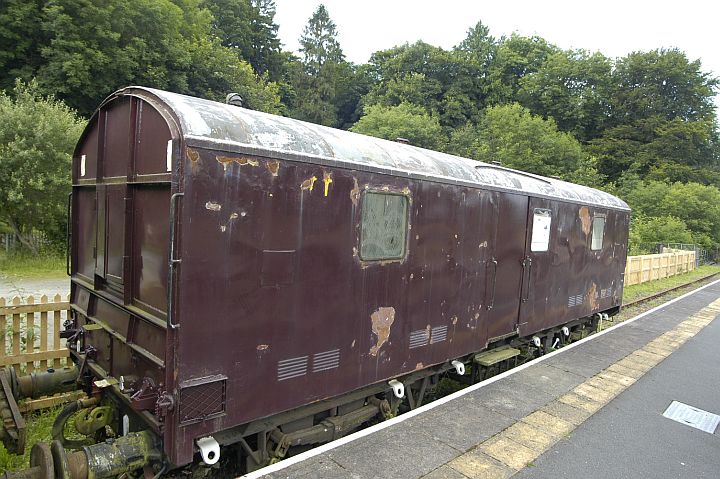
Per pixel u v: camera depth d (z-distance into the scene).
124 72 23.42
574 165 34.50
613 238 10.30
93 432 4.16
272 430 4.25
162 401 3.21
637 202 34.69
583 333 10.33
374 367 4.79
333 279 4.27
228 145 3.42
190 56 28.16
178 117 3.31
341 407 4.88
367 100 56.78
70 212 5.25
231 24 51.00
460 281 5.83
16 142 13.69
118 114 4.18
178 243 3.21
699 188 34.25
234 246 3.52
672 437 5.00
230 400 3.59
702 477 4.25
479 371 7.13
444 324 5.65
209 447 3.51
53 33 21.78
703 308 13.15
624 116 49.81
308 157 3.96
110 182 4.22
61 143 14.34
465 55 58.22
